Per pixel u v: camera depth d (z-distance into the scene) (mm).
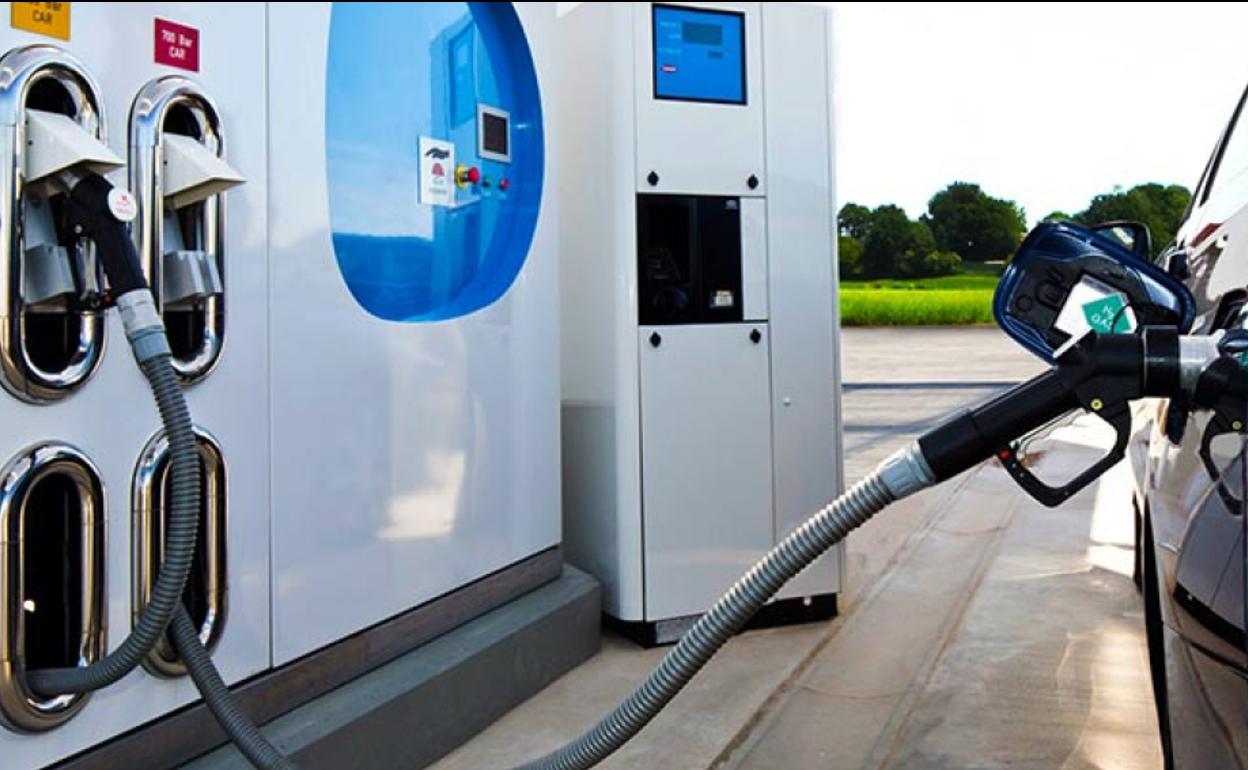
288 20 2182
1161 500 1706
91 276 1656
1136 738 2516
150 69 1847
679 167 3287
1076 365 1332
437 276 2797
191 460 1597
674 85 3285
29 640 1791
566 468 3564
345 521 2334
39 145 1578
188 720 1919
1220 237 1907
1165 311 1426
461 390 2758
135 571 1796
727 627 1451
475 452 2820
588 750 1558
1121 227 2102
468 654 2586
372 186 2570
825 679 2982
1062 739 2523
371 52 2586
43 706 1627
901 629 3400
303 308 2211
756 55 3387
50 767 1666
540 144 3170
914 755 2471
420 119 2752
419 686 2389
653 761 2480
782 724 2680
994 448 1355
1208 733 1395
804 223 3449
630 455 3264
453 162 2871
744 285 3373
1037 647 3186
